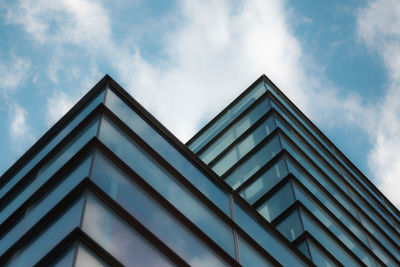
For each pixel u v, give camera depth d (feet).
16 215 52.65
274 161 94.12
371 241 97.60
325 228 84.02
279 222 82.17
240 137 108.37
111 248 42.83
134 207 48.67
